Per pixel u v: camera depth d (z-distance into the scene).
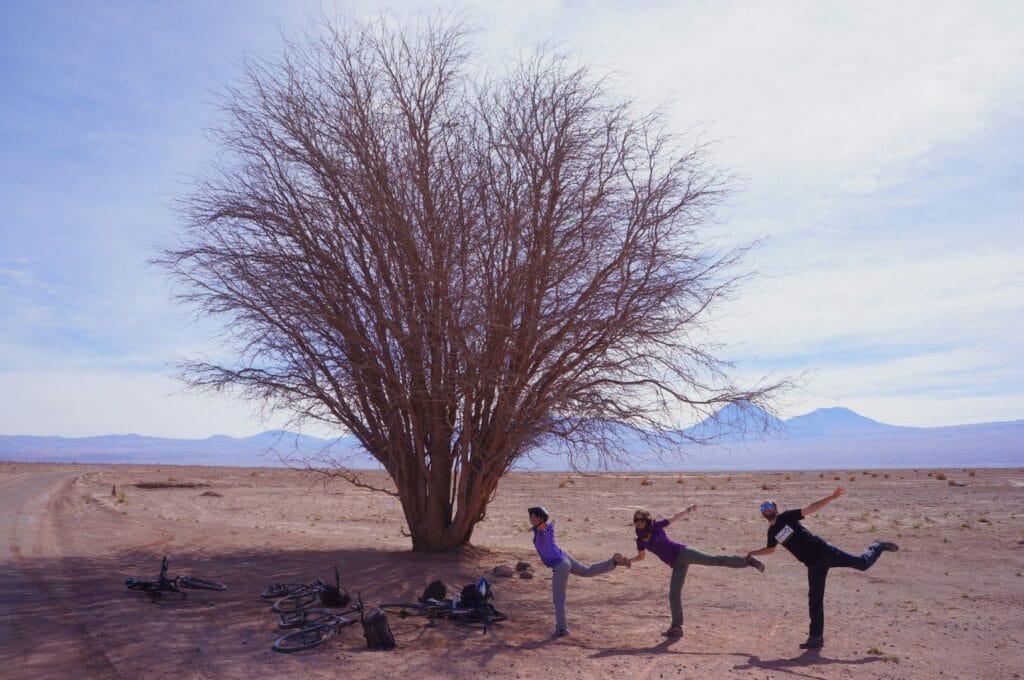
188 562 15.93
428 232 14.45
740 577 15.41
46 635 9.14
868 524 25.52
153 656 8.23
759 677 7.80
